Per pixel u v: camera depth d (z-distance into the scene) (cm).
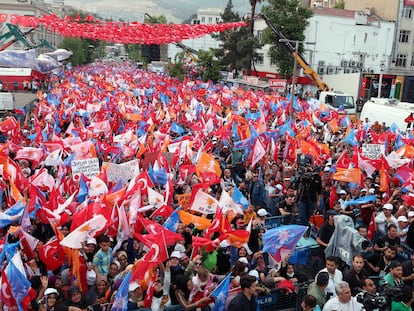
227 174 1714
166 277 977
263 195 1579
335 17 6362
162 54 10869
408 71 6756
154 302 940
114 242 1182
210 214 1326
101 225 1033
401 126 3275
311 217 1405
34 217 1259
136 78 6762
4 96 3694
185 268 1057
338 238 1120
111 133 2303
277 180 1720
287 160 2042
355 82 5344
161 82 6072
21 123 3112
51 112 2825
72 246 997
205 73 6706
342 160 1756
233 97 4128
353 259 1001
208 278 970
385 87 5206
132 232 1173
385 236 1191
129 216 1176
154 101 3716
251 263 1062
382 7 6831
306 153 1977
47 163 1725
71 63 9050
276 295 1017
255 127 2355
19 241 1016
